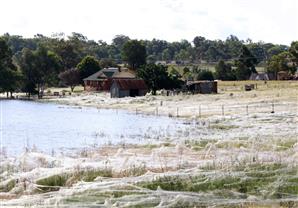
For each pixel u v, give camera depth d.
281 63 196.50
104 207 16.69
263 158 24.27
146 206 16.75
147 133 50.09
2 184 21.98
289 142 33.03
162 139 43.69
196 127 54.00
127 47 194.50
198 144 36.34
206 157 27.83
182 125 57.84
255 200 17.11
